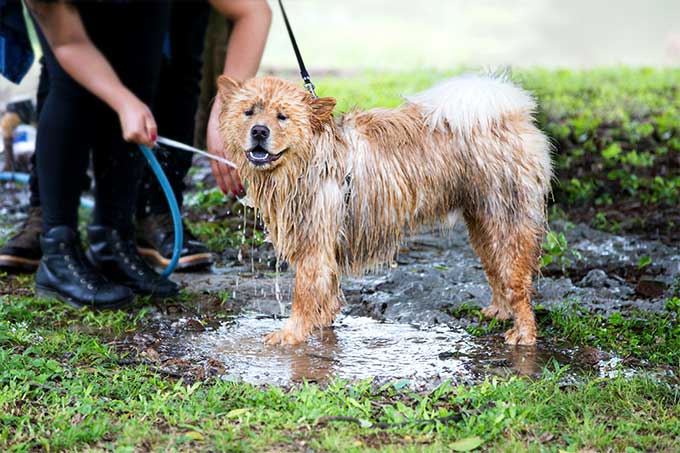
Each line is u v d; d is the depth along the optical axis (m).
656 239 8.99
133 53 6.70
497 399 4.84
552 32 37.97
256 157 5.55
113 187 7.01
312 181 5.71
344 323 6.54
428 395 4.98
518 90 6.17
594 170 11.70
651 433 4.52
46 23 6.02
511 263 6.04
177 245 6.97
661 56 33.56
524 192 6.01
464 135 5.97
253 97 5.56
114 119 6.80
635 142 13.29
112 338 6.07
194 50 7.91
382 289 7.29
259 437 4.35
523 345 6.01
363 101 16.58
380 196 5.87
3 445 4.25
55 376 5.16
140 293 6.97
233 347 5.91
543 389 5.02
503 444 4.34
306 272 5.89
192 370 5.41
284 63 27.36
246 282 7.57
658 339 5.94
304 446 4.30
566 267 7.90
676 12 39.97
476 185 6.04
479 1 43.28
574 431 4.52
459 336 6.23
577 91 18.81
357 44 34.00
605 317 6.52
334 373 5.40
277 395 4.85
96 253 7.06
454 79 6.13
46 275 6.75
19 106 12.02
